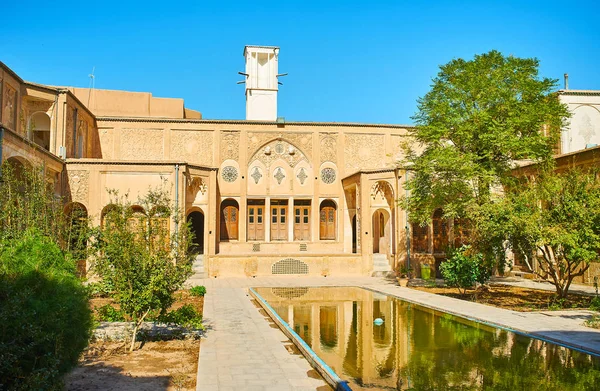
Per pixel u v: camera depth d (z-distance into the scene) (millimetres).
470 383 6633
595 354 7945
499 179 16078
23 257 5355
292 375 6617
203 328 9672
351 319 11492
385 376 6938
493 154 15773
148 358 7488
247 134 25078
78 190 19406
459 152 16016
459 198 15984
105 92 24547
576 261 12242
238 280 19906
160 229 8734
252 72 27922
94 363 7168
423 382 6668
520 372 7109
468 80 16031
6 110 17016
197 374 6582
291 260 21594
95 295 13664
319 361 7027
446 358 7902
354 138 25812
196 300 14062
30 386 4473
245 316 11328
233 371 6758
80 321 5566
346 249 25109
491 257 13539
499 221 12492
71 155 20250
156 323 9883
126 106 24781
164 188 20016
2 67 16328
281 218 25453
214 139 24719
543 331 9477
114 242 8070
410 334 9766
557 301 13016
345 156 25641
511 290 16734
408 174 21047
